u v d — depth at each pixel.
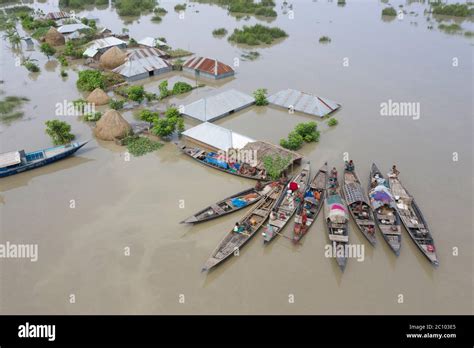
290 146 61.69
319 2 183.12
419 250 43.47
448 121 71.75
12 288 40.06
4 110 76.12
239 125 71.06
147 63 95.25
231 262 42.78
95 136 67.44
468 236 45.59
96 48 106.44
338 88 86.31
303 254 43.66
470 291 39.28
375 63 101.56
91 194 53.22
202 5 179.25
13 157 57.56
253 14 158.00
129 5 161.62
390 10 153.50
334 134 67.69
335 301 38.44
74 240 45.62
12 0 186.38
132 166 59.34
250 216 48.06
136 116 74.56
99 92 79.81
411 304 38.06
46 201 52.03
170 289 39.81
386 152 62.22
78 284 40.41
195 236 46.16
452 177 56.00
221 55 109.12
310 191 51.69
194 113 72.12
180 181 55.66
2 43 123.50
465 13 148.50
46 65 103.75
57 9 172.75
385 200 47.41
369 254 43.50
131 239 45.66
